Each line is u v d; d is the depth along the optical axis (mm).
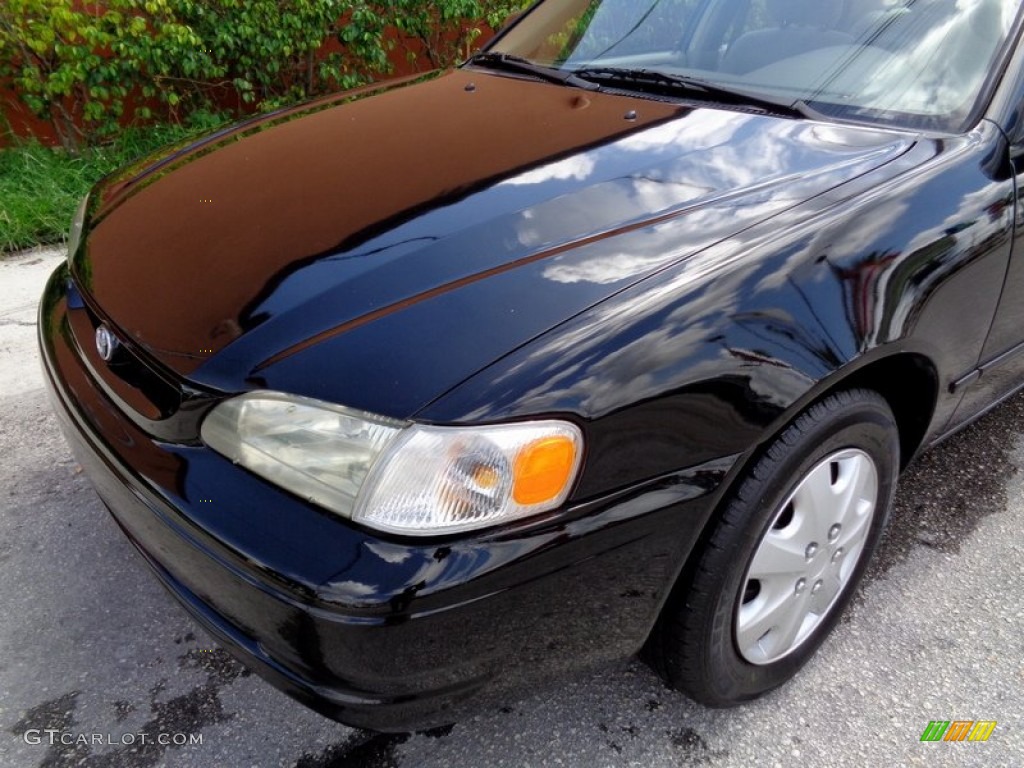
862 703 1824
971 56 2000
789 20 2230
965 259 1745
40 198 4191
